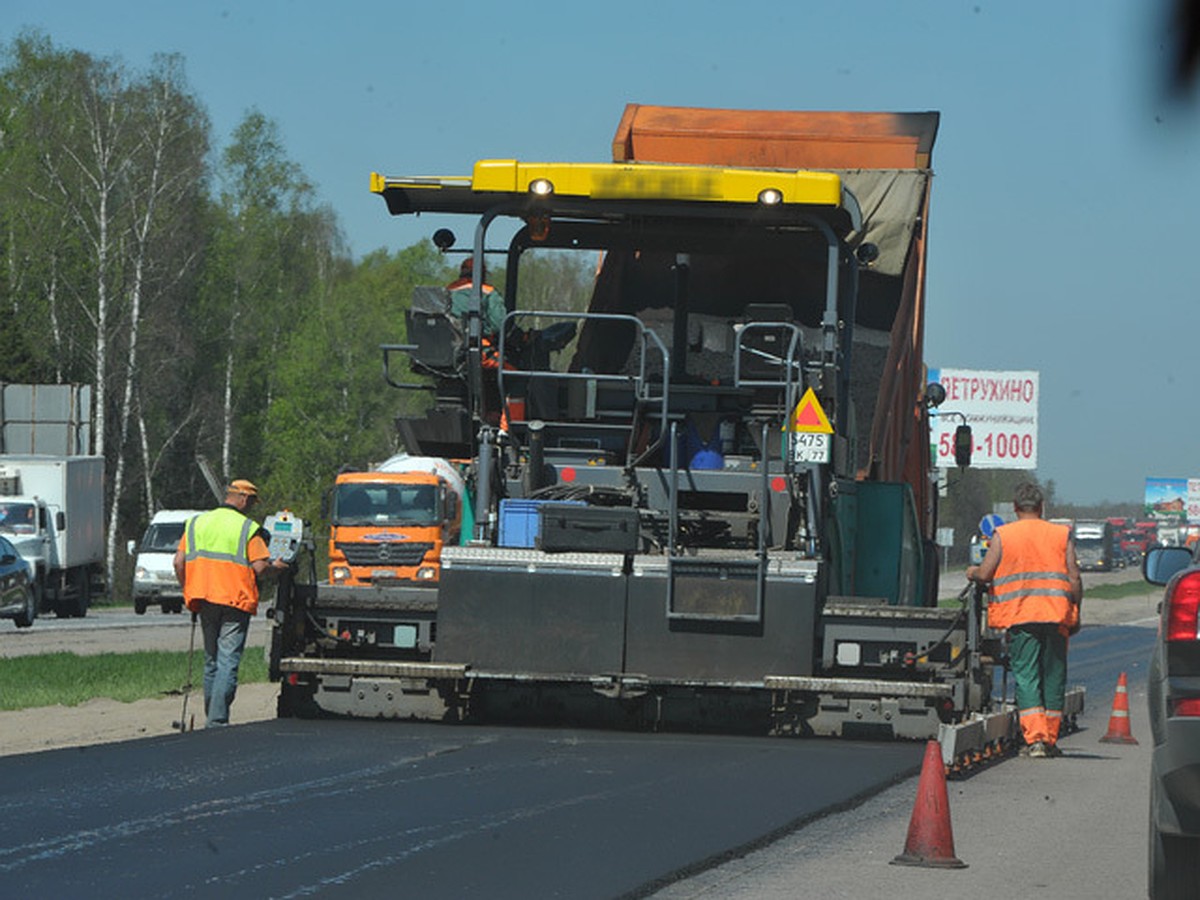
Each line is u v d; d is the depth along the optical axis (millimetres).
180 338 183750
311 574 37656
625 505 37125
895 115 46531
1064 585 37312
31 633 93375
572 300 46219
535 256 40969
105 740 39500
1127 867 23406
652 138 46531
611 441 37562
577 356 39938
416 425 37906
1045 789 31859
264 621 116625
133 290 175125
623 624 35531
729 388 37375
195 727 42250
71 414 145875
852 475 39750
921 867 22891
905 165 45562
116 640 86750
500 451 37500
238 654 39594
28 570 99750
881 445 42500
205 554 39500
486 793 27328
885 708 35469
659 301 39750
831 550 37656
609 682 35438
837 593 37938
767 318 36875
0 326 173375
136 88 177000
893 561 40750
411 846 22688
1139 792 31672
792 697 35719
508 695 36688
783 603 35219
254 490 40281
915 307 45656
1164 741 19125
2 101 181000
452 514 89562
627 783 28844
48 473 118375
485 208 38344
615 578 35531
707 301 39562
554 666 35656
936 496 52562
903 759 33094
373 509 88500
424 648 36938
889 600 40688
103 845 22375
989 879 22250
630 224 38750
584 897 19828
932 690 34906
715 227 38562
